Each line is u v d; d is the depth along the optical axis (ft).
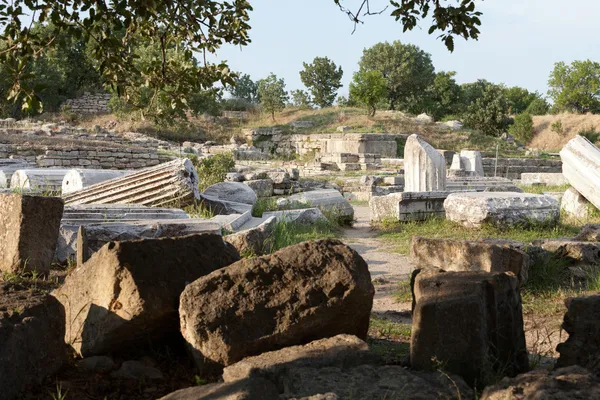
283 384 10.90
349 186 84.12
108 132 135.23
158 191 37.24
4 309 12.38
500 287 12.57
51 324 12.85
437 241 23.40
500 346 12.38
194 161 74.69
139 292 13.24
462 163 100.48
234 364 11.50
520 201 37.65
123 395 12.33
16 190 43.75
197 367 12.94
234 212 39.01
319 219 41.96
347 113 165.48
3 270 21.44
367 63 230.89
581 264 25.50
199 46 21.33
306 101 225.15
